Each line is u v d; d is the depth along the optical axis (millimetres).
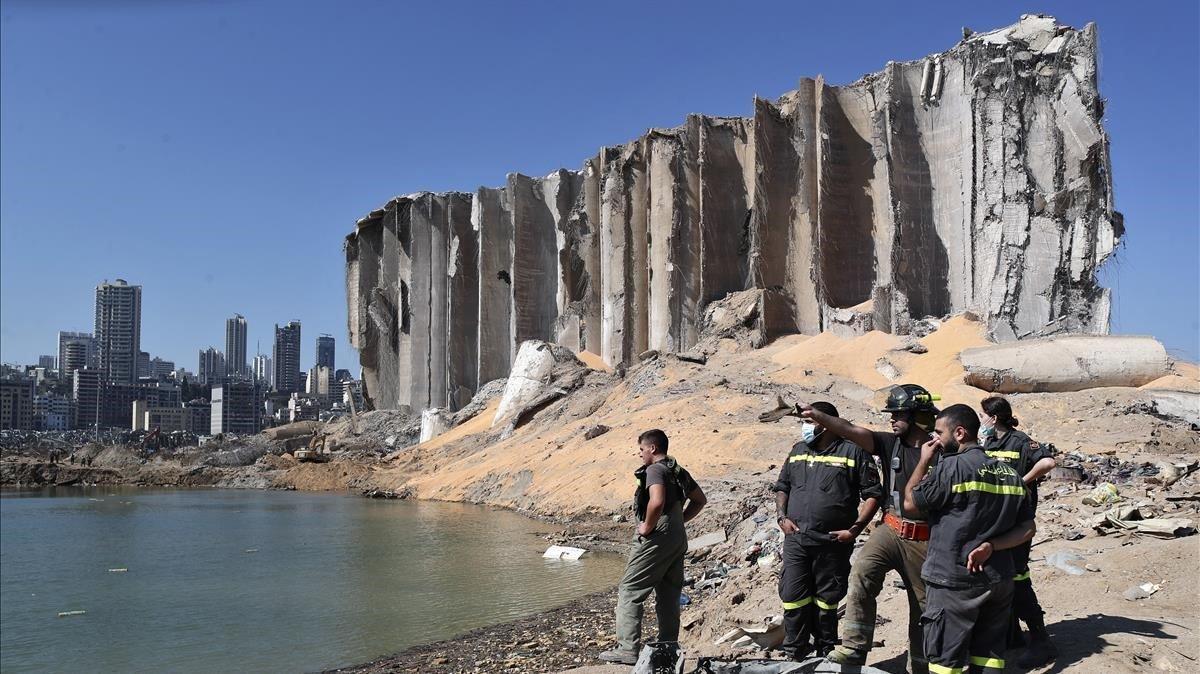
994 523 6047
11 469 66562
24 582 21984
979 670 6113
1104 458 16266
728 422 34781
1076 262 49906
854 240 60531
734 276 67125
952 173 56781
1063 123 51781
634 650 8375
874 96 61188
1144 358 34812
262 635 14820
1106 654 6789
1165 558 8781
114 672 12984
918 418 6961
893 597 9680
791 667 7016
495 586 18188
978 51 54719
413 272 89625
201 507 43344
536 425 53281
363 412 91812
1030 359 35781
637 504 8602
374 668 11859
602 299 75062
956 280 55562
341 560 23109
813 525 7449
